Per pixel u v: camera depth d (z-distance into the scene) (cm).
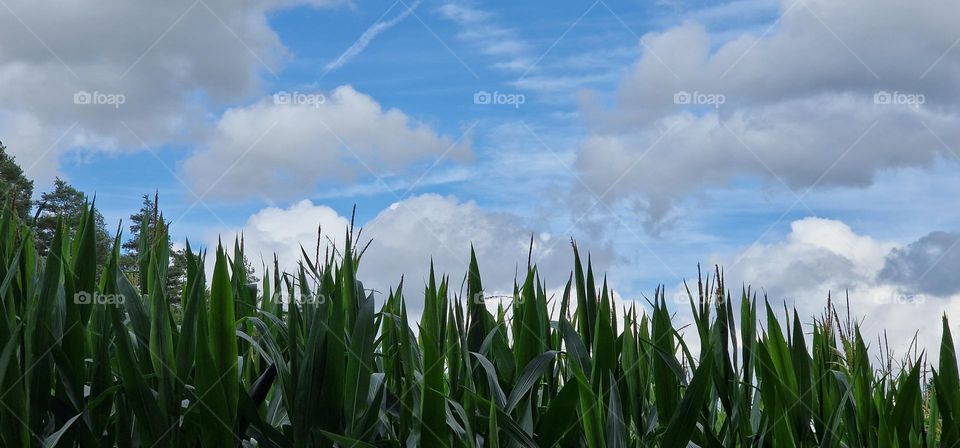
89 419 199
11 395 182
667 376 234
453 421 207
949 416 251
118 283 203
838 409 239
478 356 224
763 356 240
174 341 210
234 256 252
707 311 256
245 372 239
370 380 208
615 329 246
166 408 191
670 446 214
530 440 205
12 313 189
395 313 246
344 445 190
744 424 246
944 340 254
